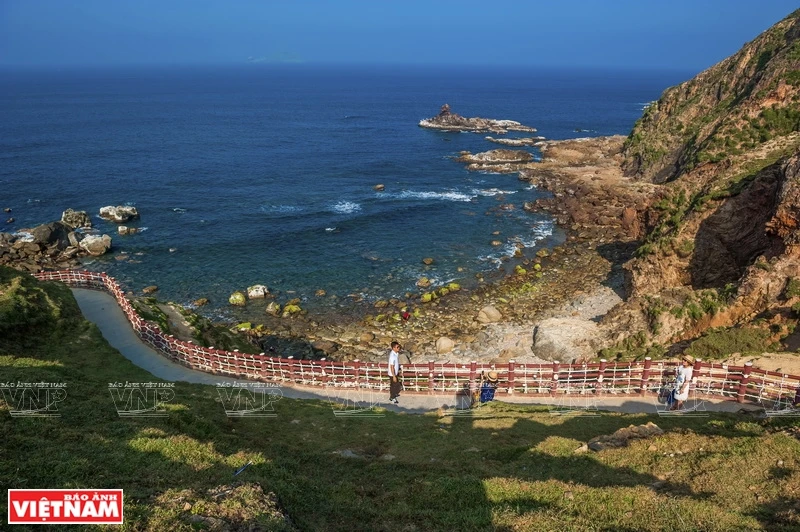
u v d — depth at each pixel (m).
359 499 13.00
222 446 15.25
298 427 18.89
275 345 37.84
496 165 94.62
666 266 40.91
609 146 99.62
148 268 52.25
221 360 25.14
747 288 29.27
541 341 34.06
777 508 11.20
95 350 26.80
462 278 49.97
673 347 27.75
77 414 16.09
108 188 79.06
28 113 163.00
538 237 61.12
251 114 172.62
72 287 36.66
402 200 75.62
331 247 58.19
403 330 40.06
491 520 11.51
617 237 58.84
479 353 35.88
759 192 37.75
